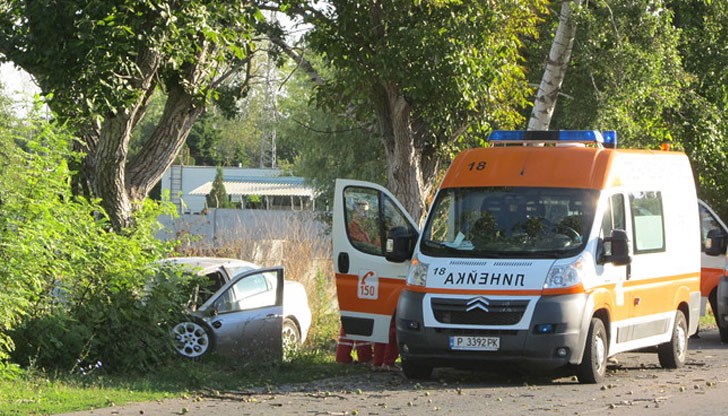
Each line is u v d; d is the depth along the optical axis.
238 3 21.03
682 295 20.20
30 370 16.80
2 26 20.41
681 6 34.66
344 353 20.27
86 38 19.34
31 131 17.91
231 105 28.22
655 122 32.50
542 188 17.62
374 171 51.59
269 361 19.86
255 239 28.56
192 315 19.89
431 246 17.48
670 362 19.89
